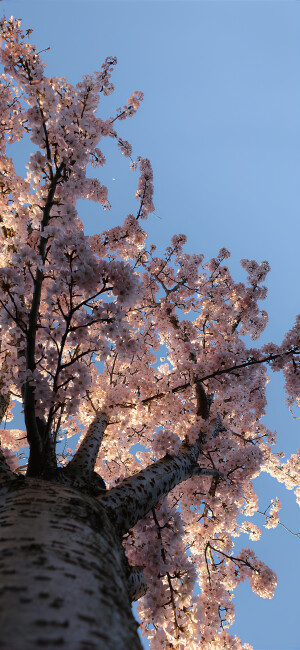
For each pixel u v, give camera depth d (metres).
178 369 5.60
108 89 4.89
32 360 3.04
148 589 3.52
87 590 1.30
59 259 3.10
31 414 2.94
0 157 4.71
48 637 0.97
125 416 5.32
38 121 3.62
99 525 2.11
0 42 4.20
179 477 3.90
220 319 8.02
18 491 2.29
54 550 1.51
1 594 1.13
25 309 3.30
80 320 3.28
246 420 7.82
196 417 5.42
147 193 6.90
